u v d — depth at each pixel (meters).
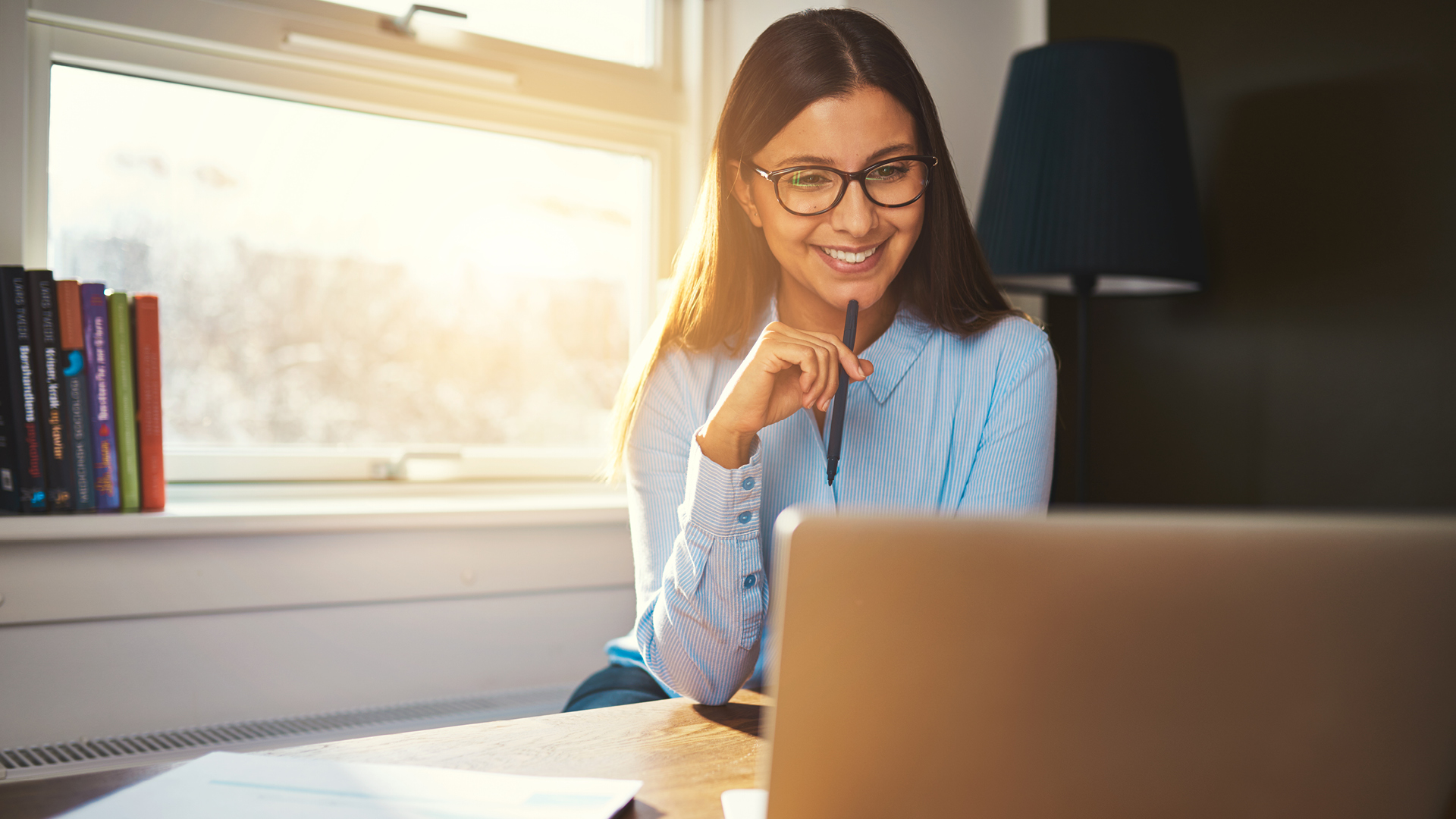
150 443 1.38
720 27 1.99
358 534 1.47
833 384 0.86
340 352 1.70
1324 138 1.62
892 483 1.09
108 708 1.32
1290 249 1.66
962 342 1.12
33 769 1.23
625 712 0.81
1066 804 0.45
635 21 1.98
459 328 1.81
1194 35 1.81
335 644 1.47
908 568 0.44
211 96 1.59
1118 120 1.59
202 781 0.59
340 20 1.65
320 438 1.69
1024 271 1.62
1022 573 0.43
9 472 1.28
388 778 0.60
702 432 0.87
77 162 1.49
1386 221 1.54
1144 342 1.90
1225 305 1.76
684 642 0.86
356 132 1.70
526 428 1.88
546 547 1.62
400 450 1.76
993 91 2.04
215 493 1.58
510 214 1.85
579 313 1.93
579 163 1.93
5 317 1.27
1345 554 0.45
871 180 0.98
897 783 0.45
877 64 0.97
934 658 0.44
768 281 1.14
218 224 1.60
